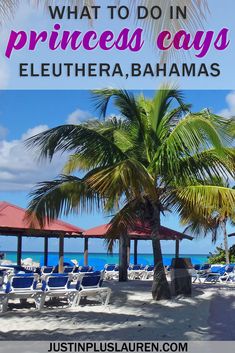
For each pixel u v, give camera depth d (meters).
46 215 12.88
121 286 17.34
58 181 13.25
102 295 12.54
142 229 16.78
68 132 11.82
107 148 12.34
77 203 12.87
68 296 12.03
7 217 15.77
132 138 13.63
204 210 12.78
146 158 13.30
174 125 13.47
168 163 12.24
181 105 13.35
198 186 12.52
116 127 13.95
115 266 23.48
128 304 12.36
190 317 10.36
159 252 13.38
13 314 10.46
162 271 13.30
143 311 11.23
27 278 11.29
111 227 13.49
